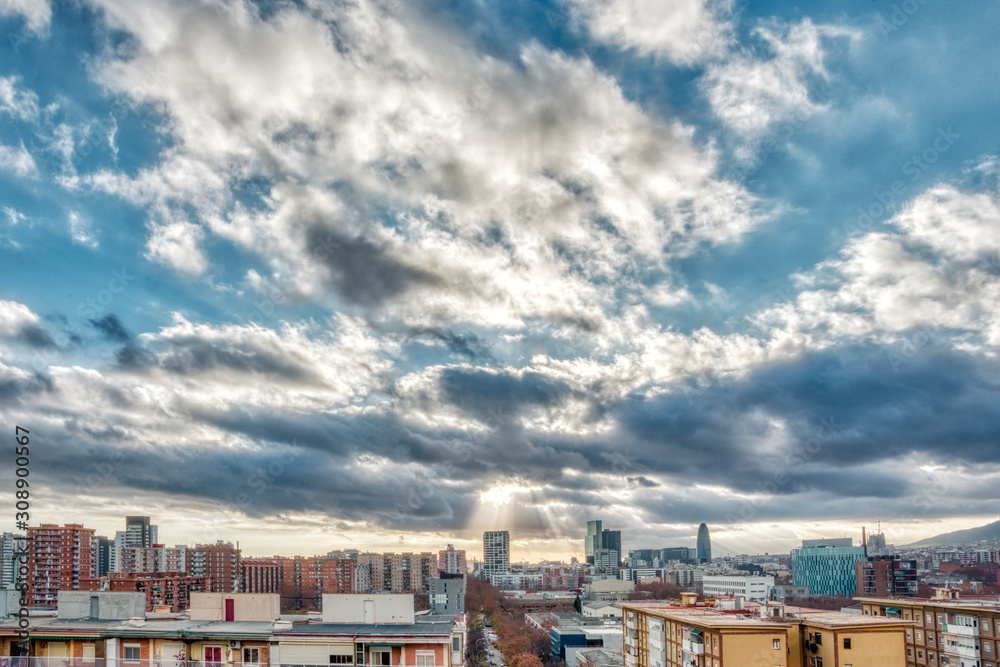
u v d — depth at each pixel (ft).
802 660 215.92
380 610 165.99
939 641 283.18
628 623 303.89
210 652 152.76
